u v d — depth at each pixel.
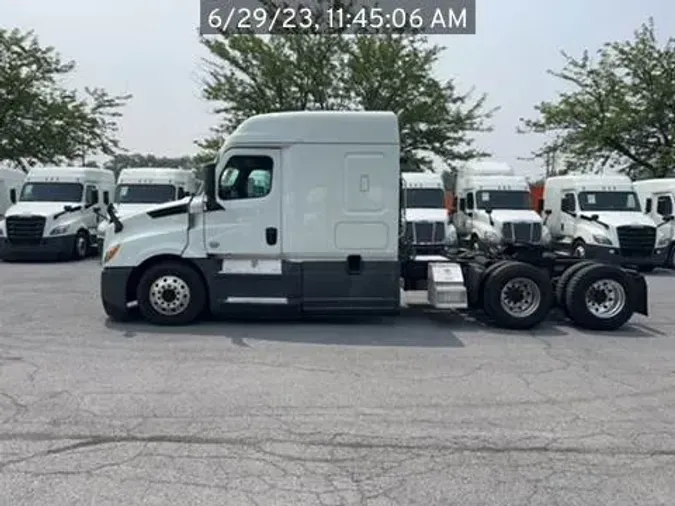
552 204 21.00
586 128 28.91
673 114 27.97
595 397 5.93
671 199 19.11
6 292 12.34
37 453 4.41
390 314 9.58
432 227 18.34
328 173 8.91
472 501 3.81
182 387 6.03
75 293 12.22
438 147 30.39
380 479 4.09
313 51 28.62
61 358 7.09
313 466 4.28
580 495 3.90
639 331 9.28
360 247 8.97
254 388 6.03
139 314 9.81
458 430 5.00
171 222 9.12
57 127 30.44
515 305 9.27
